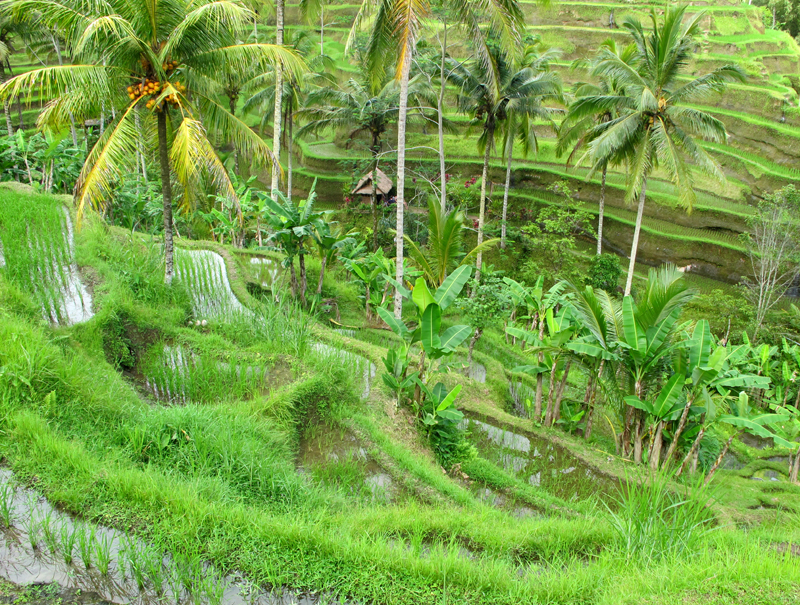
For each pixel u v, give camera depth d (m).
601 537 5.35
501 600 4.05
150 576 3.93
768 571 4.13
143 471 5.23
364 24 23.28
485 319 12.53
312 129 26.91
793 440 12.05
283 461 6.25
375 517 5.29
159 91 9.40
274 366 8.64
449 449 8.11
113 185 13.99
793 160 31.97
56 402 5.64
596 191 31.95
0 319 6.68
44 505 4.49
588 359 9.41
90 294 9.14
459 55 36.06
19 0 8.12
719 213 29.47
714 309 24.75
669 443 9.48
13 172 15.77
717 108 35.84
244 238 17.67
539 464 8.68
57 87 8.60
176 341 8.95
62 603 3.68
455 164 34.47
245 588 4.00
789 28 52.84
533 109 21.09
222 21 9.08
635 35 16.89
